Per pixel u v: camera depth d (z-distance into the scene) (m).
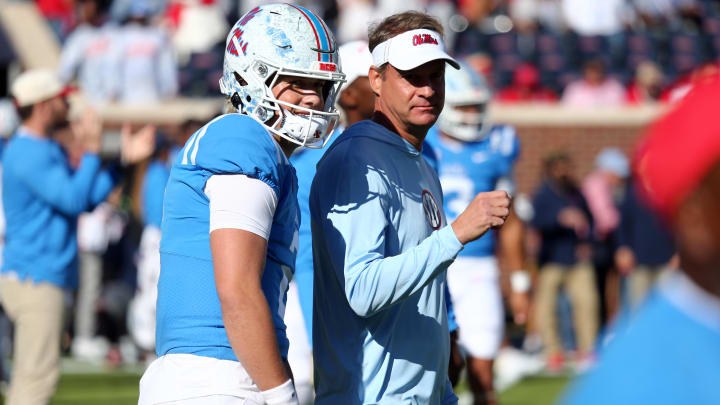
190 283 10.02
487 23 56.72
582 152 46.53
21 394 19.14
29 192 19.27
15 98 19.62
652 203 5.21
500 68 53.59
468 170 22.33
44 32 49.28
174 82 46.25
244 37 10.61
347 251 10.86
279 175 10.18
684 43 56.78
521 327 40.50
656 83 49.56
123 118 43.91
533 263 37.75
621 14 58.59
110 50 45.28
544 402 28.69
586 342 36.62
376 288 10.55
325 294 11.47
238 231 9.66
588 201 36.88
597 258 38.16
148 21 46.12
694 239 5.02
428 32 11.58
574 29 58.34
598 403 5.03
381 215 10.96
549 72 53.62
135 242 34.47
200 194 10.10
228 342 9.95
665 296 5.14
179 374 9.92
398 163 11.53
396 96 11.65
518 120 46.50
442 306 11.71
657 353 5.00
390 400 11.14
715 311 5.00
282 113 10.59
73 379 31.69
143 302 31.80
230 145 9.91
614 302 38.47
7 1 50.09
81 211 19.62
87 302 36.38
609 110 46.59
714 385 4.89
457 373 14.15
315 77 10.55
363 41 15.09
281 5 10.84
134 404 27.20
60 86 19.77
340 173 11.12
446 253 10.49
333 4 58.91
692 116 4.91
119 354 34.56
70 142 25.12
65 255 19.67
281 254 10.43
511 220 23.80
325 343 11.55
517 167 46.38
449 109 21.83
